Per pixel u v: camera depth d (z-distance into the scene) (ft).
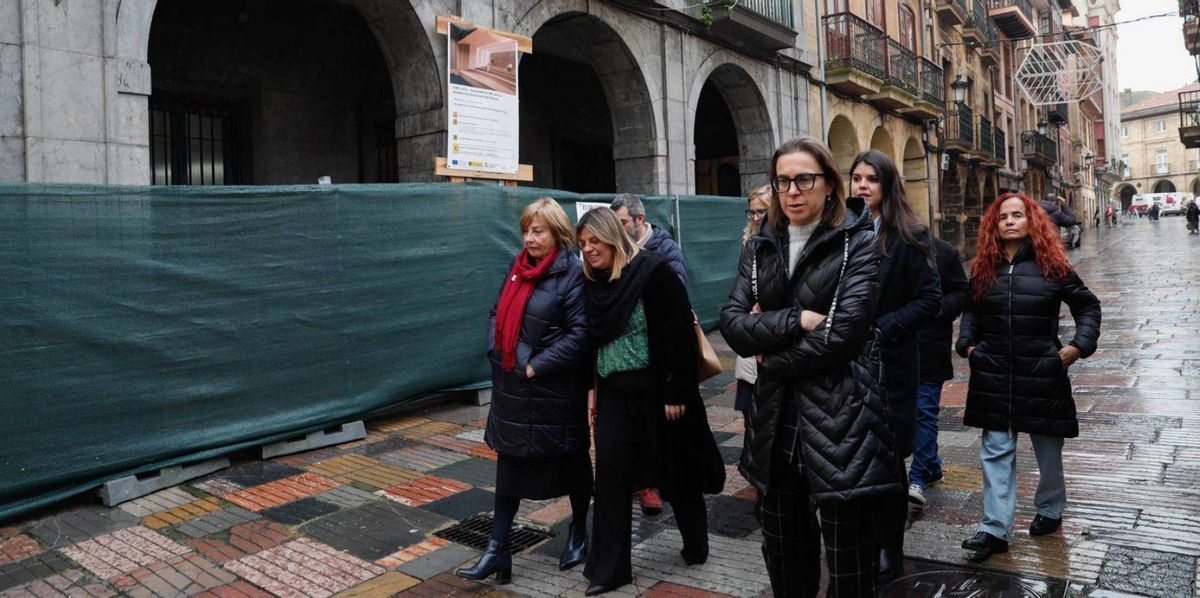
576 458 11.90
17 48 17.95
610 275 11.39
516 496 11.56
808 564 8.87
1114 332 33.35
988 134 90.17
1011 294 11.87
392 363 20.71
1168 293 45.14
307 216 18.71
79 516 14.93
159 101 29.86
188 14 29.89
